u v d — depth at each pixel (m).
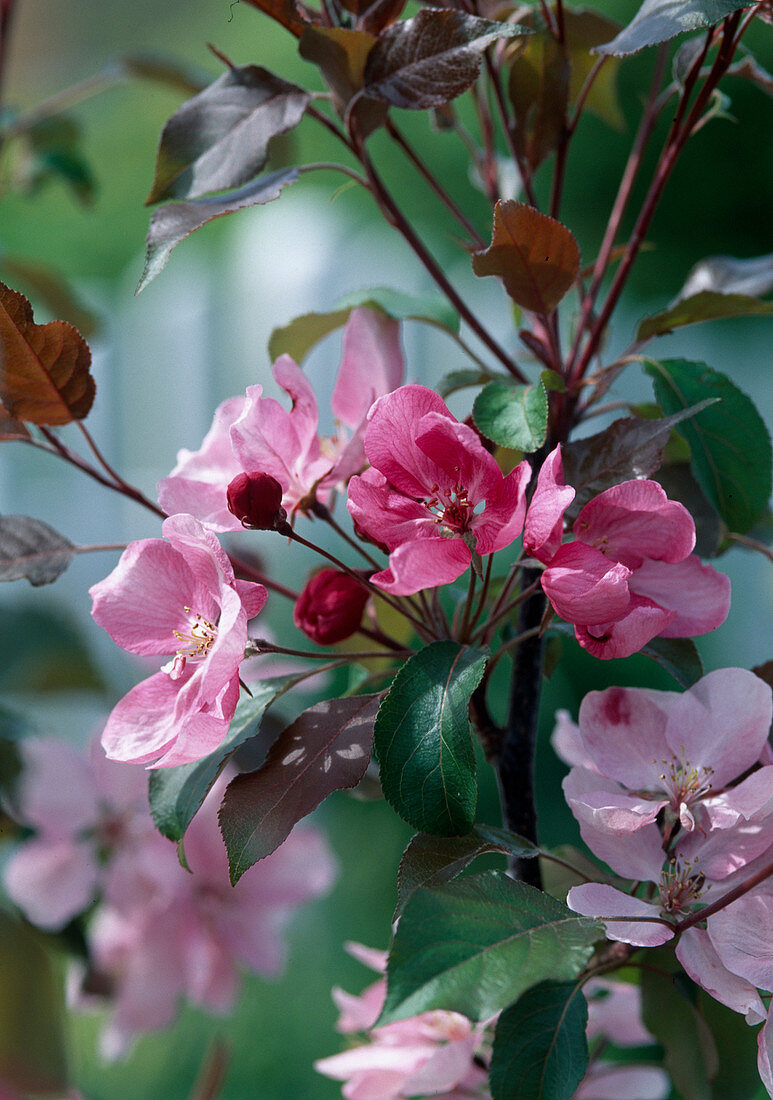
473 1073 0.77
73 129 1.39
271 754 0.72
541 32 0.77
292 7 0.75
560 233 0.72
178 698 0.71
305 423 0.74
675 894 0.71
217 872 0.96
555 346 0.77
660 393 0.76
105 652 1.57
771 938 0.69
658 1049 1.33
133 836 0.97
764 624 2.43
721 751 0.72
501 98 0.79
